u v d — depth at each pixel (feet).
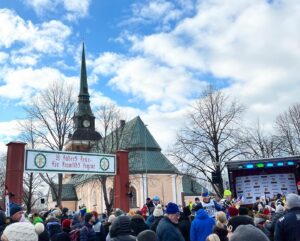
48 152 67.36
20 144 64.80
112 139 168.76
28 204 144.87
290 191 57.52
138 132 213.46
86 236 30.37
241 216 17.39
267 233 27.53
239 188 59.41
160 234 22.95
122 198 77.36
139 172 189.16
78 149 236.22
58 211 42.37
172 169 198.70
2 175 189.06
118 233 16.71
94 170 72.79
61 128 140.15
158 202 43.45
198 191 214.28
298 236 19.44
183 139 122.93
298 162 56.85
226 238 22.22
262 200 47.52
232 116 122.62
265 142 150.41
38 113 139.33
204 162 118.52
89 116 252.01
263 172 59.21
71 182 263.49
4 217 22.99
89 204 221.25
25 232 10.71
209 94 128.16
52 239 27.91
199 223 26.78
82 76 272.72
